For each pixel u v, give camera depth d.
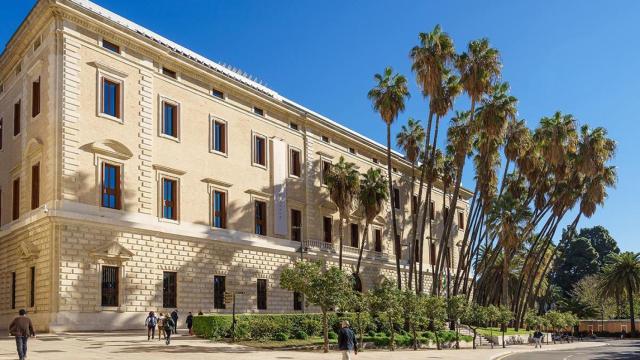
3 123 43.44
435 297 41.97
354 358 28.39
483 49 50.69
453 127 62.84
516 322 70.50
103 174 36.94
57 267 33.34
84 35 36.78
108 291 35.88
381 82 52.25
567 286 130.88
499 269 85.31
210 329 33.06
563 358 34.09
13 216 39.94
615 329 92.12
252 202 48.25
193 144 43.62
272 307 48.41
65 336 31.27
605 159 66.81
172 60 42.47
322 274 31.23
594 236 140.75
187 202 42.41
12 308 37.94
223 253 44.47
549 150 61.47
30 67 38.75
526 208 65.50
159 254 39.34
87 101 36.41
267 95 51.00
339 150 61.06
